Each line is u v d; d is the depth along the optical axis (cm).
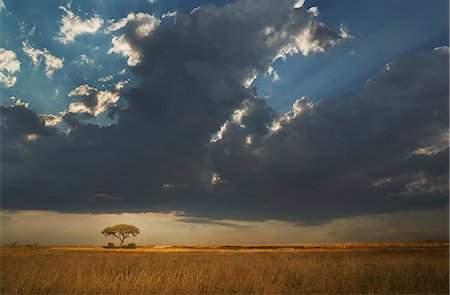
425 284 1202
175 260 2227
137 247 9825
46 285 1145
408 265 1517
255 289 1124
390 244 7106
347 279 1281
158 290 1108
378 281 1264
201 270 1334
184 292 1120
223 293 1128
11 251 3897
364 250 4822
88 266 1636
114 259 2109
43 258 2292
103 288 1118
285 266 1593
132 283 1165
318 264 1653
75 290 1119
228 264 1644
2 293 1105
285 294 1115
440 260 1781
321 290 1152
